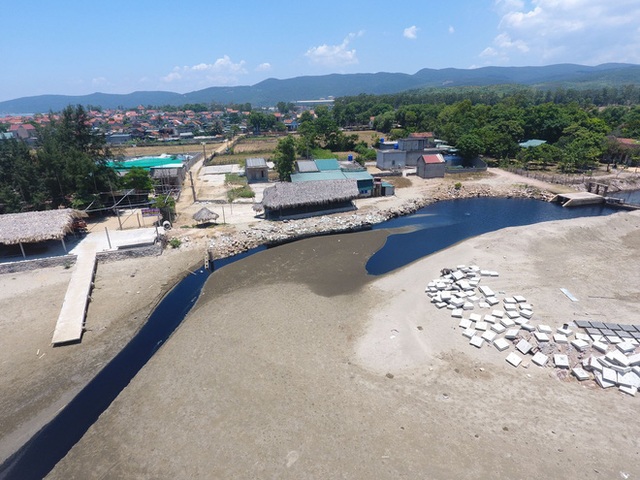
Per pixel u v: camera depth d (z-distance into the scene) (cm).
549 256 3759
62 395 2173
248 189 6400
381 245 4334
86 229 4441
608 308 2811
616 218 4712
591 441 1781
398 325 2678
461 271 3438
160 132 17438
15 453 1831
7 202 4575
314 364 2323
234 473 1675
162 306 3109
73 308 2902
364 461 1708
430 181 7050
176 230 4469
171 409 2027
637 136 9356
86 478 1688
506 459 1702
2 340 2609
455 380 2175
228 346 2517
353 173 6247
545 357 2286
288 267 3762
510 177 7225
